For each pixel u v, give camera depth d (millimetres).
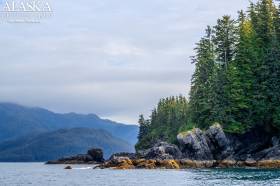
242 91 103250
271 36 104438
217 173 72000
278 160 88750
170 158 99562
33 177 81625
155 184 54812
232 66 105000
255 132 102688
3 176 87375
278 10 105875
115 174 79812
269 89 100250
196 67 112812
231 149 99438
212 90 104562
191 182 55750
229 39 111062
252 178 59531
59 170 117438
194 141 98562
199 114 108188
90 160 176875
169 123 145375
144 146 153750
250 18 111312
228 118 101750
